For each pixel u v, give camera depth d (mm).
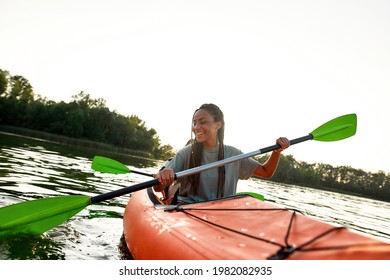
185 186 2209
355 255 912
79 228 2281
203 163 2244
